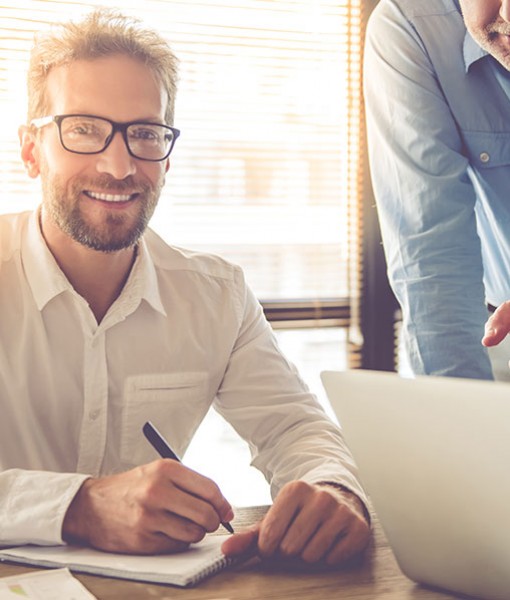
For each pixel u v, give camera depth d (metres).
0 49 2.55
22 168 2.62
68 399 1.44
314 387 2.91
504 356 1.84
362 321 2.91
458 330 1.67
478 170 1.84
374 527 1.14
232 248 2.83
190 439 1.57
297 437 1.40
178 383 1.51
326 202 2.91
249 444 1.51
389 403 0.84
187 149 2.77
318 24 2.85
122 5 2.65
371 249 2.90
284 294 2.88
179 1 2.71
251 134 2.83
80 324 1.44
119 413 1.48
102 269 1.43
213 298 1.56
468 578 0.85
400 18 1.82
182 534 0.99
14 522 1.04
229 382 1.56
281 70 2.84
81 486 1.06
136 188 1.33
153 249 1.55
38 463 1.43
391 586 0.92
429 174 1.75
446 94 1.79
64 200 1.33
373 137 1.87
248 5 2.78
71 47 1.33
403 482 0.86
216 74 2.78
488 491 0.78
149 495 1.00
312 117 2.88
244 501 2.83
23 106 2.60
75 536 1.04
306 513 1.00
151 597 0.88
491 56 1.77
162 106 1.38
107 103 1.31
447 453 0.80
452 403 0.78
